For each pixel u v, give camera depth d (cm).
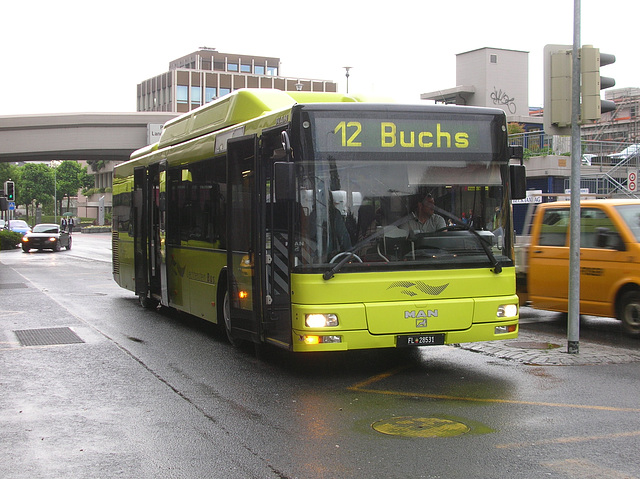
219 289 1031
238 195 926
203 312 1100
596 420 638
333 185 780
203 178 1089
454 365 889
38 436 605
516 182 838
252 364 906
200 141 1105
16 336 1136
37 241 4138
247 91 981
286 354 974
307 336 761
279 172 753
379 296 777
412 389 762
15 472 516
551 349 988
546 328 1195
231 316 958
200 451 560
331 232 775
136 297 1728
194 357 955
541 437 586
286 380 813
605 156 3331
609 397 721
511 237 835
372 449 558
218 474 507
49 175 11512
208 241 1066
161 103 11538
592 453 545
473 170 823
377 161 794
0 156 4441
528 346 1016
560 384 779
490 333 814
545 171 3166
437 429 611
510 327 825
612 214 1093
